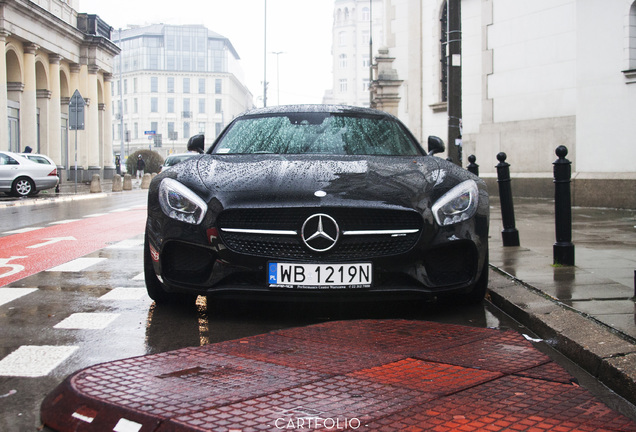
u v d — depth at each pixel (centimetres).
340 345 338
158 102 10462
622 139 1191
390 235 390
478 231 415
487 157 1636
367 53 10169
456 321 418
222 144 519
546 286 471
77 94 2320
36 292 507
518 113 1561
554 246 572
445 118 2097
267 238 388
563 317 384
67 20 3638
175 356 316
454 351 326
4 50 2698
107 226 1063
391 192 400
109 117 4247
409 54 2208
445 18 2070
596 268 550
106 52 4078
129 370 291
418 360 310
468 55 1777
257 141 513
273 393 261
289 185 402
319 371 291
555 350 358
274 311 441
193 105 10562
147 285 449
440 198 408
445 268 409
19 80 2958
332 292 385
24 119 3000
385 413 241
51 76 3338
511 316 432
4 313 434
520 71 1551
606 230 850
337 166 438
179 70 10475
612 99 1204
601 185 1217
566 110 1445
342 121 541
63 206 1652
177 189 416
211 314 432
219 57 10612
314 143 507
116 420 237
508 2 1571
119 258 691
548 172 1482
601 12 1211
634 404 277
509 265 570
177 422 228
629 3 1165
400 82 2342
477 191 429
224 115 10681
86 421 241
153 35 10388
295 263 384
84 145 3828
